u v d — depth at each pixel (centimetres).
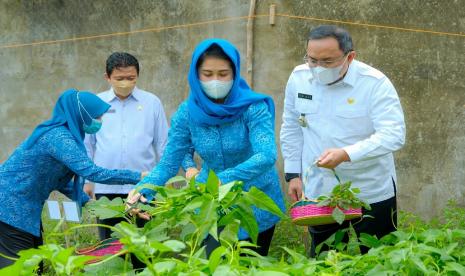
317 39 378
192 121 377
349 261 271
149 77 709
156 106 535
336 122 401
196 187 276
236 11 676
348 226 403
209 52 358
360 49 636
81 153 409
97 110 418
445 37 612
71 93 418
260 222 382
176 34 696
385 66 629
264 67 673
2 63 750
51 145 407
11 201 416
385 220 410
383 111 386
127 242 212
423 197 631
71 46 728
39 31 735
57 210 422
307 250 504
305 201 358
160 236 270
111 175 408
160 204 292
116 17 711
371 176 402
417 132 627
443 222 624
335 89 399
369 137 403
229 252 237
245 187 372
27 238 424
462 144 618
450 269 261
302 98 412
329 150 370
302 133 433
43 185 423
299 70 416
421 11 616
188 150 396
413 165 630
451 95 616
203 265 226
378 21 628
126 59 514
